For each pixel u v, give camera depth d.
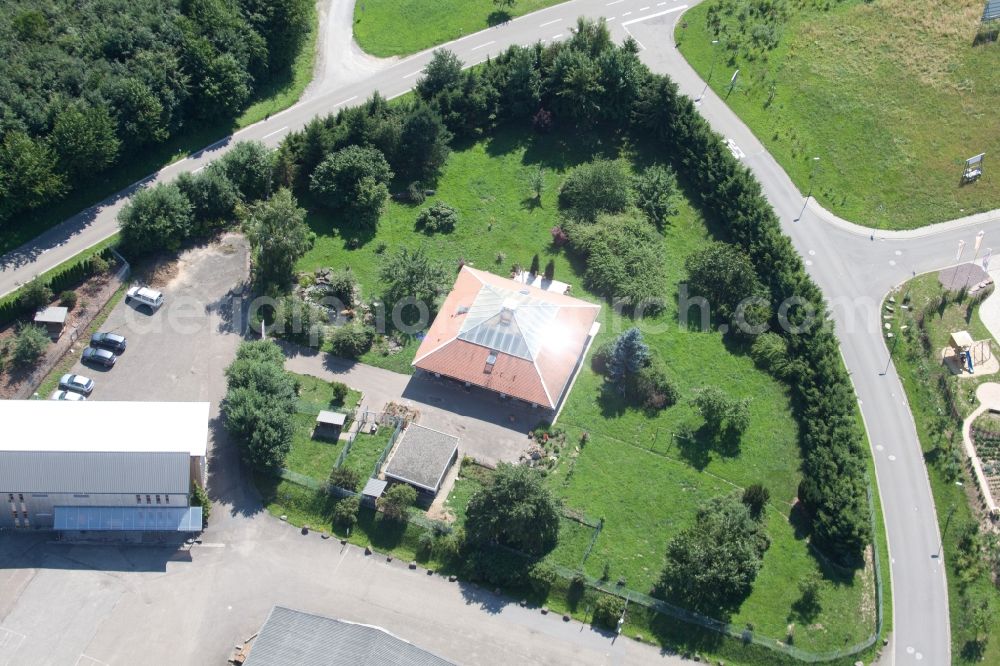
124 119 145.12
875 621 111.88
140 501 112.69
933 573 117.06
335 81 167.88
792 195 154.25
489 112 161.00
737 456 123.44
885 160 158.38
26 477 110.00
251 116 160.00
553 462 120.88
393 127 150.50
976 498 123.31
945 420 129.50
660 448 123.44
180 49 153.00
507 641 108.00
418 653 100.06
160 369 128.12
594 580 111.31
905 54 172.38
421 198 150.62
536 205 150.75
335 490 117.50
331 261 141.62
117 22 151.88
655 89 156.38
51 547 112.38
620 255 141.00
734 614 109.94
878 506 122.44
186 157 152.12
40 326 128.75
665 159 157.50
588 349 133.12
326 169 146.25
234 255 141.62
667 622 109.38
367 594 111.12
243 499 118.06
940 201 154.00
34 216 139.12
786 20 178.50
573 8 181.38
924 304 141.00
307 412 124.81
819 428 123.25
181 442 113.06
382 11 180.75
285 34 165.38
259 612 109.00
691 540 111.00
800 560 114.56
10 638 105.06
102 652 104.81
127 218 136.12
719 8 180.25
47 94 142.38
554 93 160.25
